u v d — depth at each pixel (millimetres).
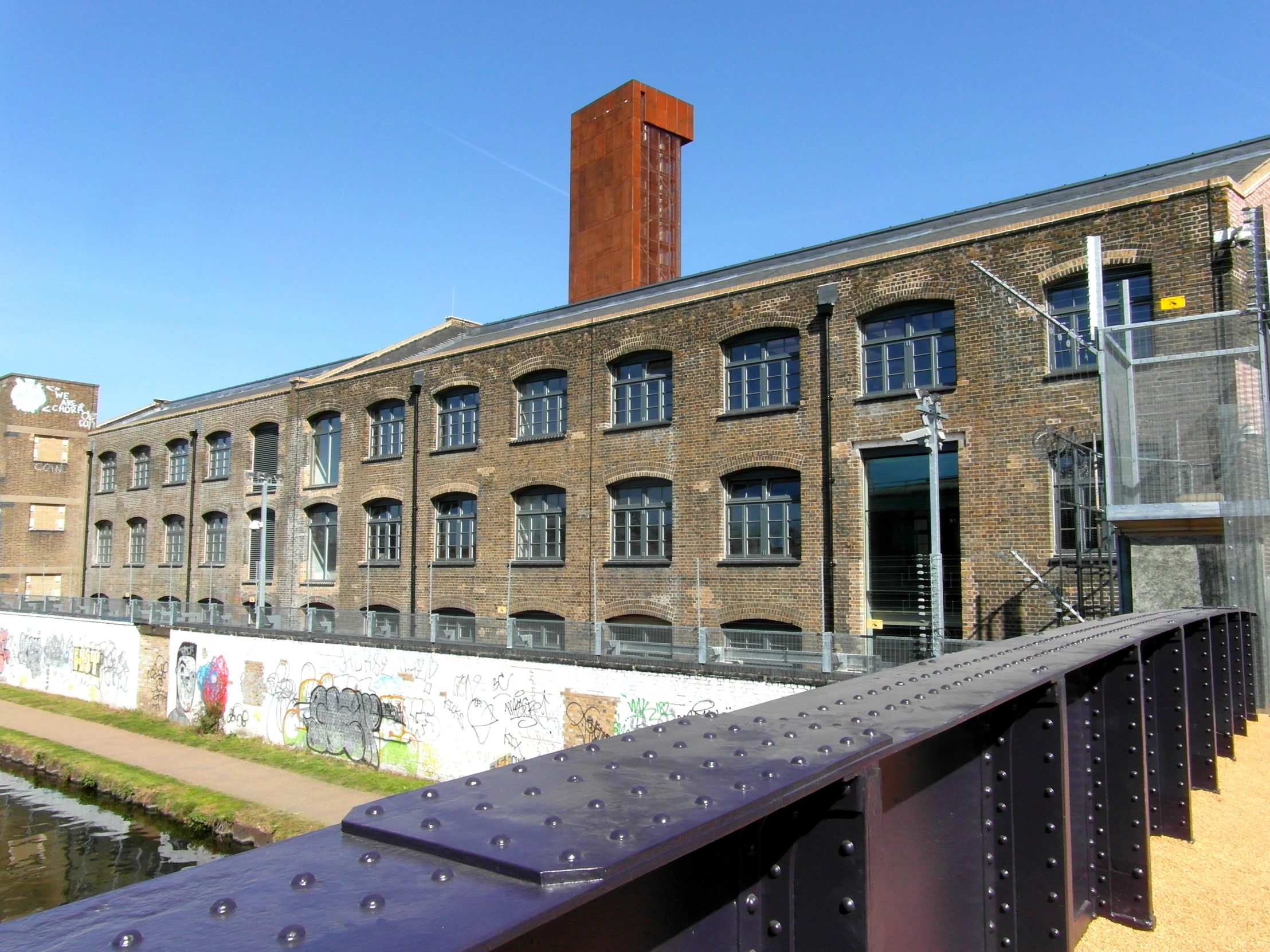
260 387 40875
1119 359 11719
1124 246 15180
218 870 1416
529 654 17109
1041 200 20406
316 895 1294
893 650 13125
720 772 1948
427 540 26328
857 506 17938
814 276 18812
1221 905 4527
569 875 1353
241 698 23719
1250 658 10234
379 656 20062
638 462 21469
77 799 19688
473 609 24766
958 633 16688
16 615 35625
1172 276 14695
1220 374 11242
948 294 17047
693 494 20422
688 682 14766
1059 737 3426
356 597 28250
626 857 1415
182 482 37062
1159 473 11297
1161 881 4859
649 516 21484
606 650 16125
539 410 24141
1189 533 10750
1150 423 11484
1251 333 12219
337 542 29328
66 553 44938
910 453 17578
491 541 24531
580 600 22297
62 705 30047
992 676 3473
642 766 2010
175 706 26219
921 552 17312
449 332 34531
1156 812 5617
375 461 28109
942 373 17281
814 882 2158
